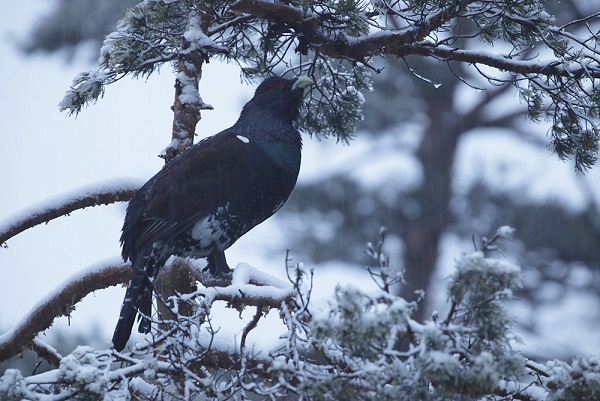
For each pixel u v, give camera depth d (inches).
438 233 1220.5
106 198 452.4
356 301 237.5
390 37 419.5
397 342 256.5
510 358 240.2
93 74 435.2
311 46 432.5
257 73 476.1
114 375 281.7
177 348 280.8
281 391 269.3
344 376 248.8
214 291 304.8
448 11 399.9
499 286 243.9
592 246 1168.2
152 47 432.1
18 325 421.1
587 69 404.8
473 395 244.7
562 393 269.9
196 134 478.3
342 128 481.4
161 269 445.4
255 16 439.5
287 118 484.1
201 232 454.9
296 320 275.3
